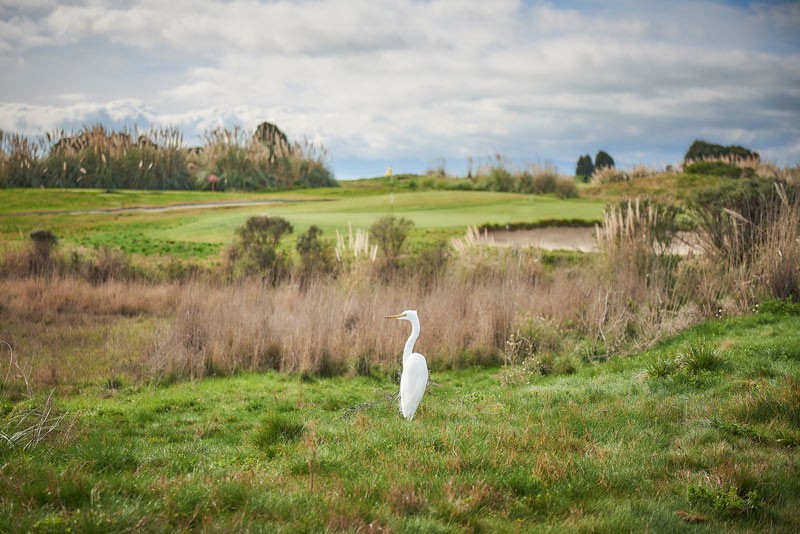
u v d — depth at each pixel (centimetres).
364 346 1250
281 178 5450
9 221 3081
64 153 5025
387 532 390
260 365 1234
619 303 1358
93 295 1675
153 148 5303
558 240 2591
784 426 620
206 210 3572
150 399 970
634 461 548
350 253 2141
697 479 508
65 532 363
